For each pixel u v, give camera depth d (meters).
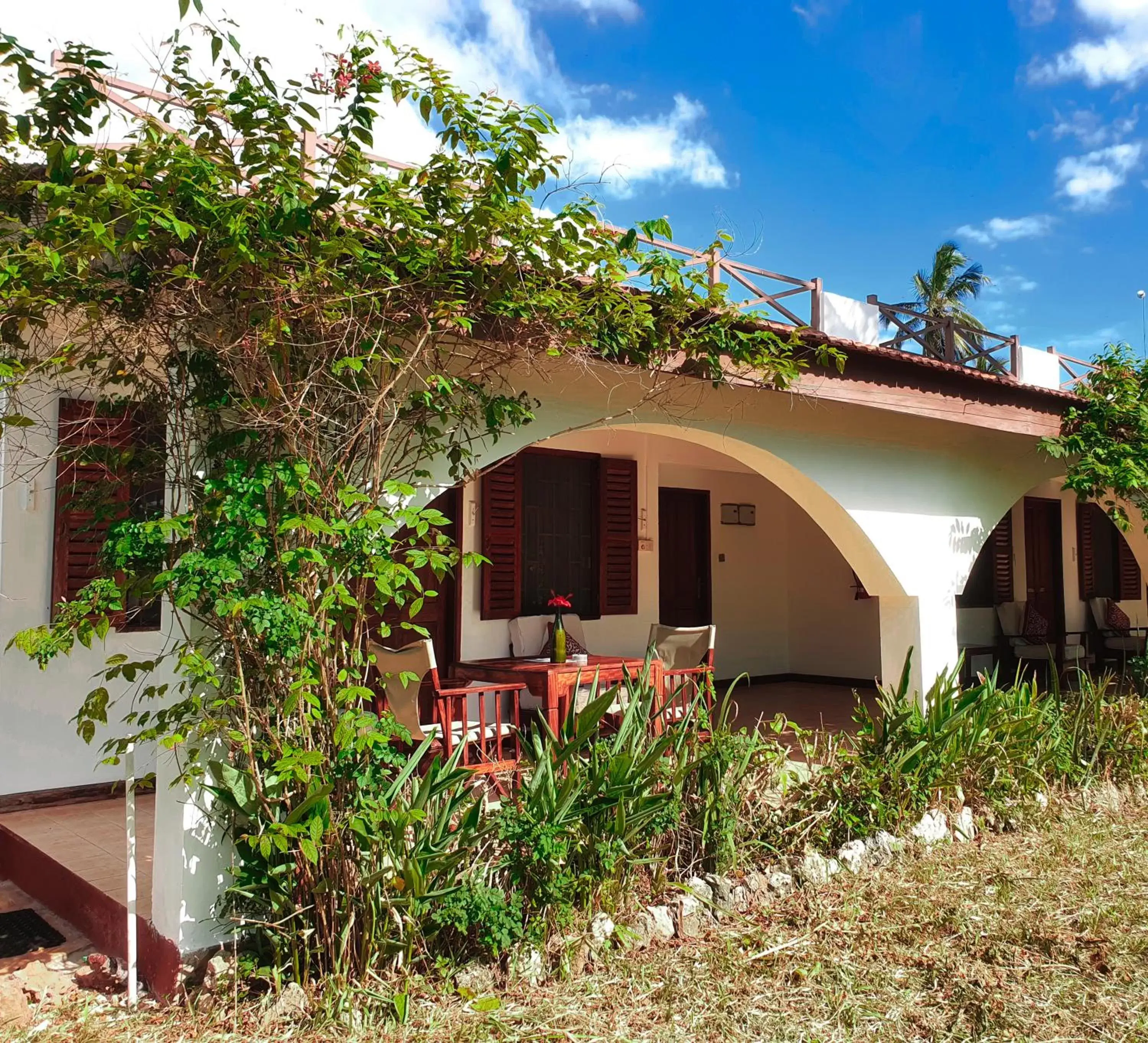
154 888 3.33
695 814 4.08
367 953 3.08
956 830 4.83
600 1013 3.06
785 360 4.51
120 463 3.23
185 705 2.97
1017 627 10.75
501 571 7.14
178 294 2.88
